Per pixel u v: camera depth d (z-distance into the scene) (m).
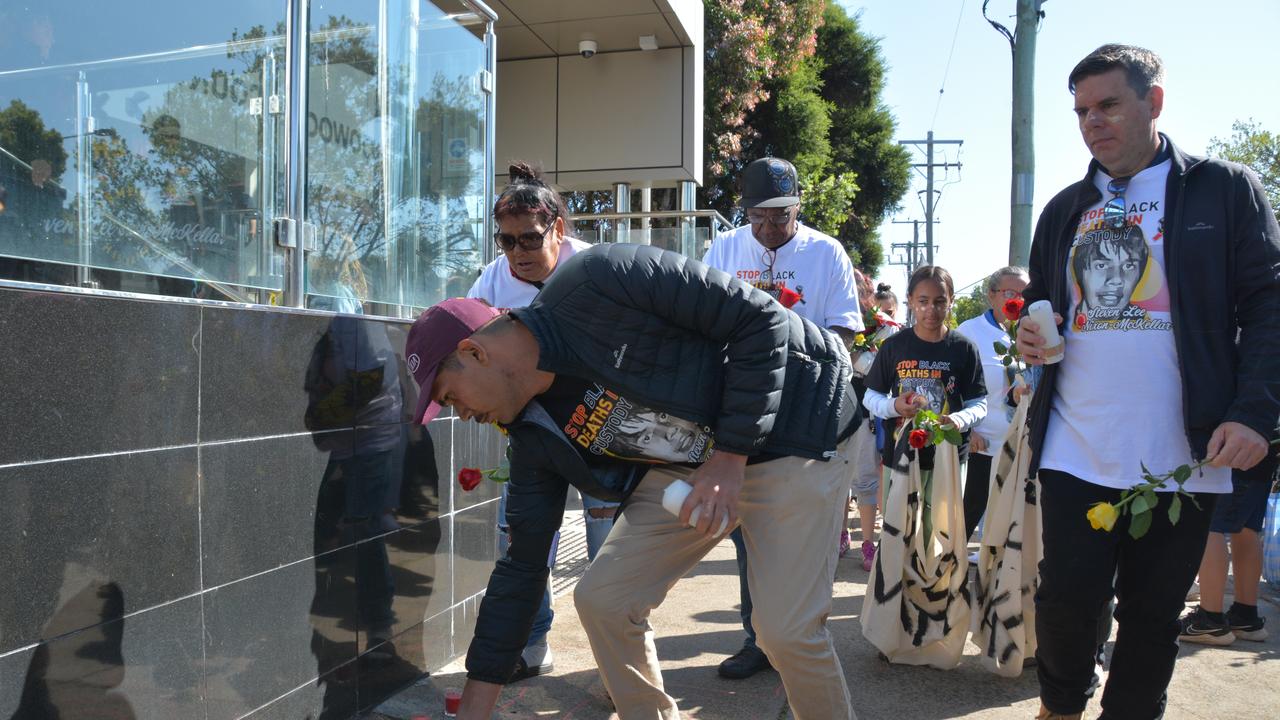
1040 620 2.86
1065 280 2.88
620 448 2.49
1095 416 2.74
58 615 2.15
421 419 2.33
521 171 3.66
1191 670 3.96
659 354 2.35
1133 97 2.66
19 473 2.06
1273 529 5.37
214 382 2.59
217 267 2.86
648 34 9.83
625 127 10.30
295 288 3.18
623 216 9.49
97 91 2.45
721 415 2.37
